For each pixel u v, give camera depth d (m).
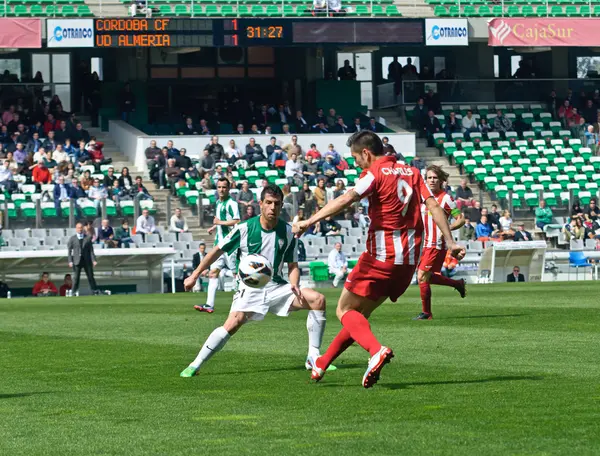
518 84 67.00
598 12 68.56
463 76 71.31
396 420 9.20
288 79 68.88
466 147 62.88
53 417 10.00
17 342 18.59
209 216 50.88
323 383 11.93
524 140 64.38
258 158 57.47
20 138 55.88
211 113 63.31
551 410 9.49
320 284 46.16
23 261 43.31
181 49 61.06
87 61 65.62
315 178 56.03
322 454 7.82
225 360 14.73
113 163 58.81
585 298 27.97
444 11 66.12
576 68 72.44
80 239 41.72
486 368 12.98
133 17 58.81
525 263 47.44
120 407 10.52
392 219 11.27
